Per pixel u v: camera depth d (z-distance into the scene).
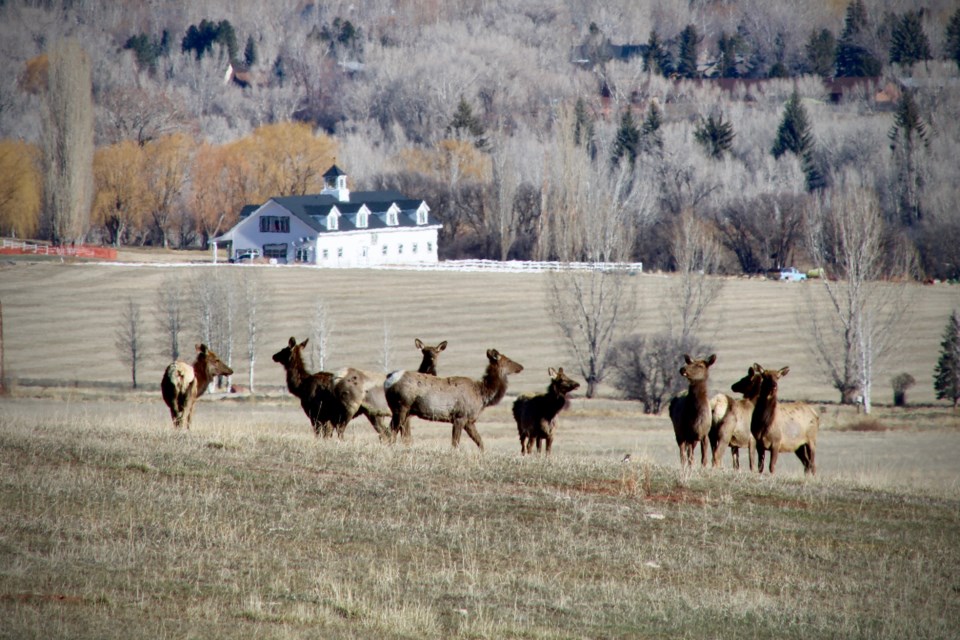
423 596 55.47
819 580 62.91
